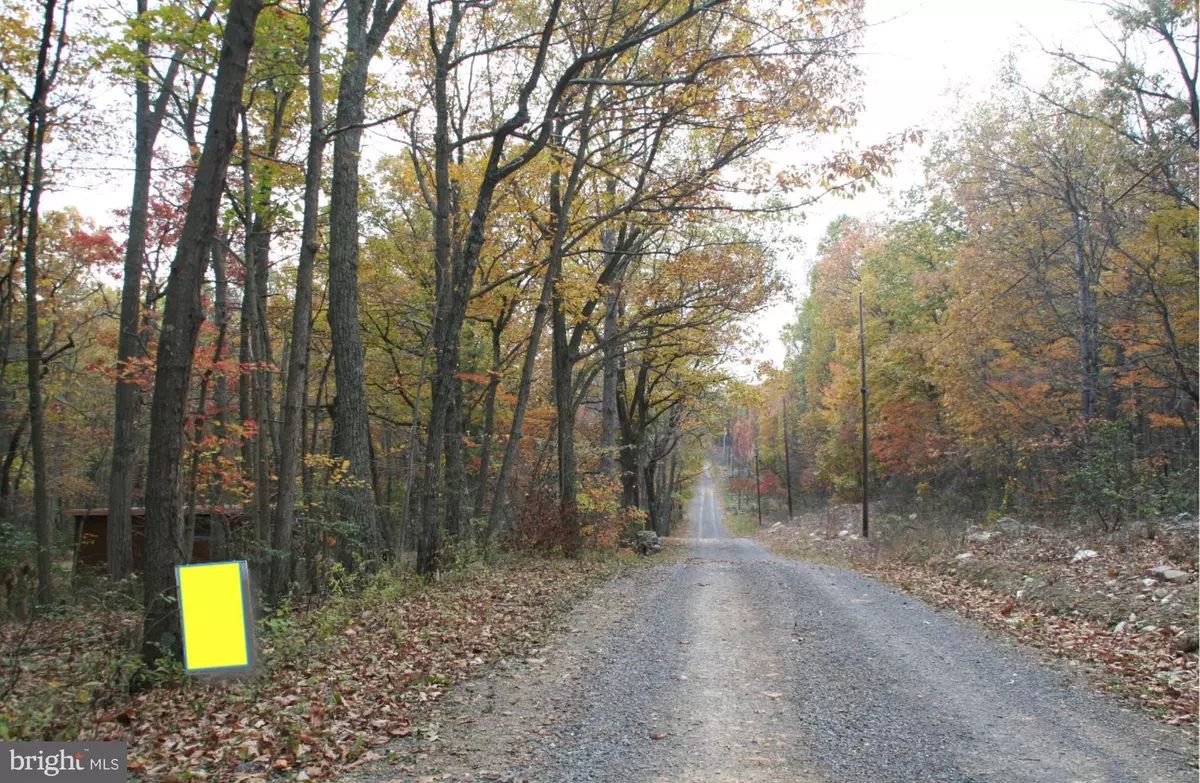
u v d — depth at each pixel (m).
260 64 11.53
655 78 14.49
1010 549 15.16
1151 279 15.87
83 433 24.20
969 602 11.50
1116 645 8.30
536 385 29.12
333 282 12.51
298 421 11.45
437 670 7.05
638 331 23.08
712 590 12.82
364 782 4.58
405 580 11.69
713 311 21.70
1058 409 20.91
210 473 15.16
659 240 22.73
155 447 7.03
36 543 13.63
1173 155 15.05
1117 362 19.59
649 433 37.59
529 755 5.06
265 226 15.93
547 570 14.51
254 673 6.38
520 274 16.97
